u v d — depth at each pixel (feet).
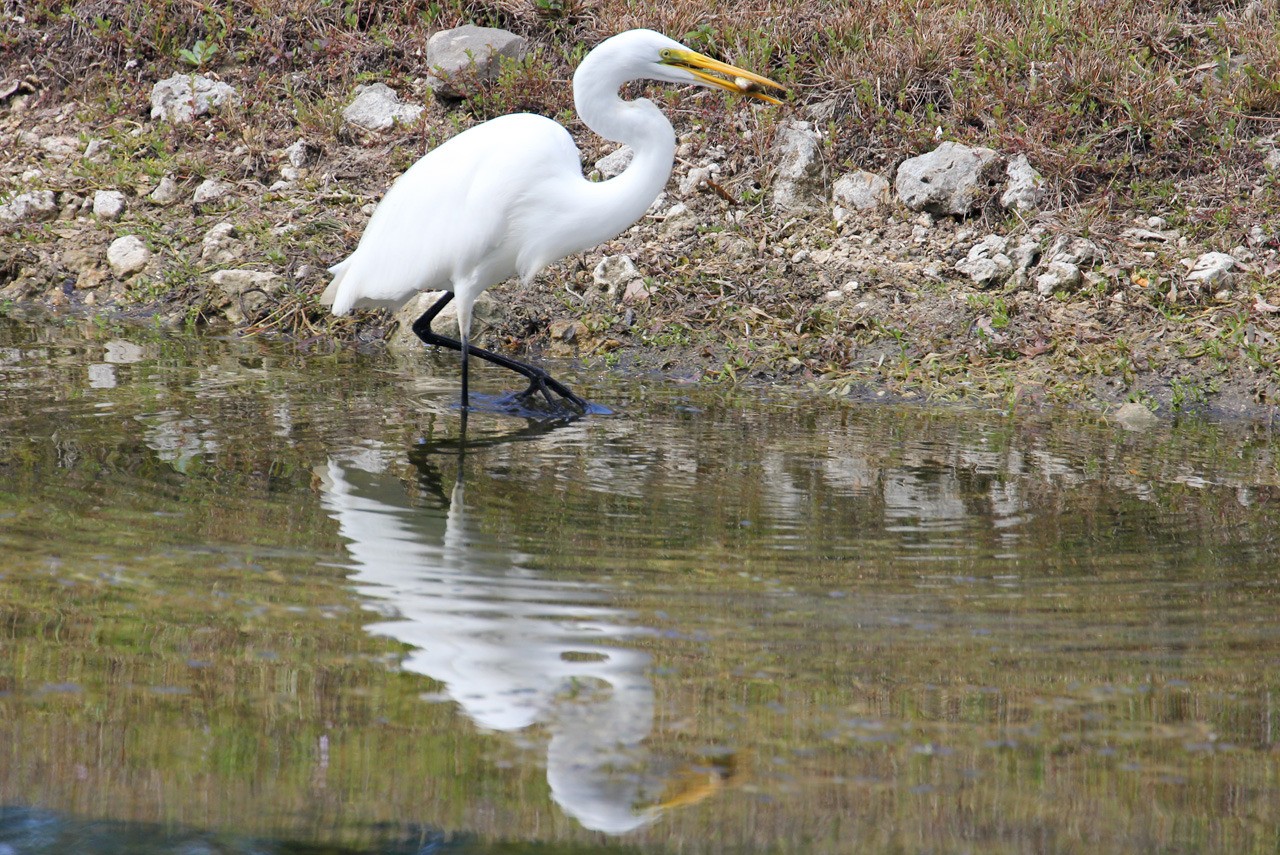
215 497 26.35
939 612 21.62
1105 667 19.75
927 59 49.49
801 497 27.71
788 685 19.12
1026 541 25.18
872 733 18.01
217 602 21.36
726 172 48.26
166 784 16.80
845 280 43.37
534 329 42.47
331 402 34.45
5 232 47.88
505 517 25.81
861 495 27.96
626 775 17.06
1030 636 20.76
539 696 18.78
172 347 39.99
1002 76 48.47
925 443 32.68
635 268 44.01
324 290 40.98
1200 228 43.98
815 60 51.21
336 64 54.29
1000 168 45.55
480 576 22.71
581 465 29.66
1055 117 46.78
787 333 41.22
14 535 23.81
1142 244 43.62
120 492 26.37
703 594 22.18
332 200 48.29
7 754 17.22
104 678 18.97
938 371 39.06
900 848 15.65
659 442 31.99
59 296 45.21
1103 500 28.02
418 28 54.90
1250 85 47.57
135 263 45.88
